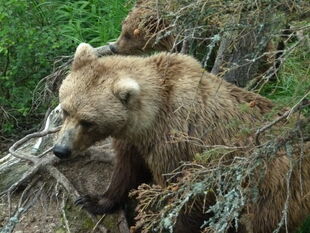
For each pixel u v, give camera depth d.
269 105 9.12
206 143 8.77
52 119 11.30
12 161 10.94
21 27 12.96
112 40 13.84
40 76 13.17
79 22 14.07
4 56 13.27
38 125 13.01
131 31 12.55
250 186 7.85
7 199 10.41
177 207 7.24
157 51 12.62
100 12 14.52
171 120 8.77
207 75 9.05
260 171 7.92
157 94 8.77
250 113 8.95
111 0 14.27
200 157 7.76
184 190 7.68
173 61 9.02
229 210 7.24
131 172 9.51
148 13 10.82
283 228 9.02
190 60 9.12
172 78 8.89
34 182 10.36
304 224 9.49
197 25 8.15
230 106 8.92
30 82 13.16
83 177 10.43
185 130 8.73
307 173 8.90
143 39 12.52
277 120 7.43
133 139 8.90
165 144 8.79
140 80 8.75
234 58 10.35
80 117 8.54
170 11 8.31
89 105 8.52
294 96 7.66
